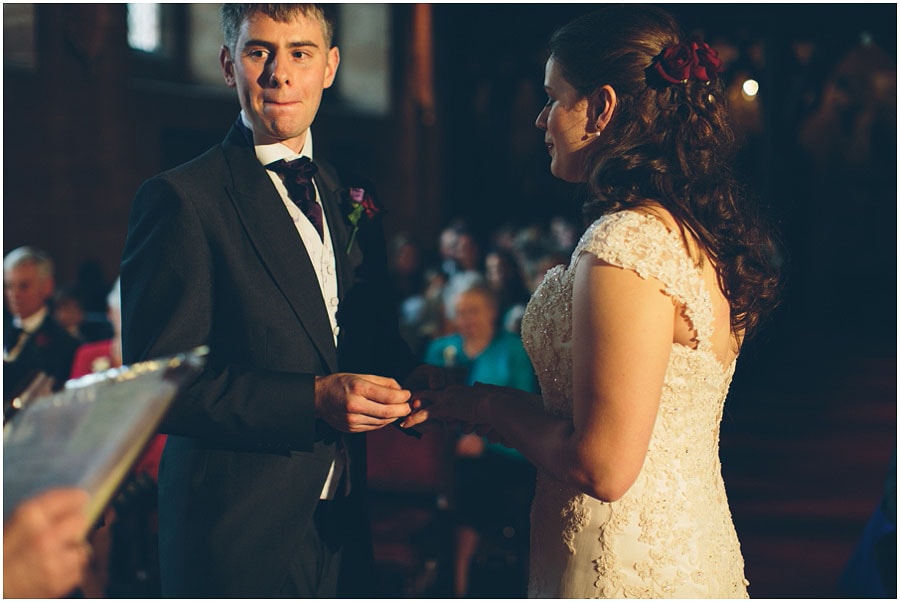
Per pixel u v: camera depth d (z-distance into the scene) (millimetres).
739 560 1821
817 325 14539
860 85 17953
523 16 16266
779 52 14938
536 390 4199
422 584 4145
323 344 1874
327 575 1949
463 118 16781
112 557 3525
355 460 2037
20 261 4527
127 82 9922
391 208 14633
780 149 15062
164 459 1943
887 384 9555
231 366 1778
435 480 4219
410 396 1854
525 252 9781
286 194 1971
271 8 1845
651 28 1660
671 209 1573
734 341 1778
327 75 2008
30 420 975
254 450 1847
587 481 1467
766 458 6832
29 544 885
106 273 9562
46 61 9008
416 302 7973
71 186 9250
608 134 1660
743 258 1642
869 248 17969
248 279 1819
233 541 1799
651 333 1458
